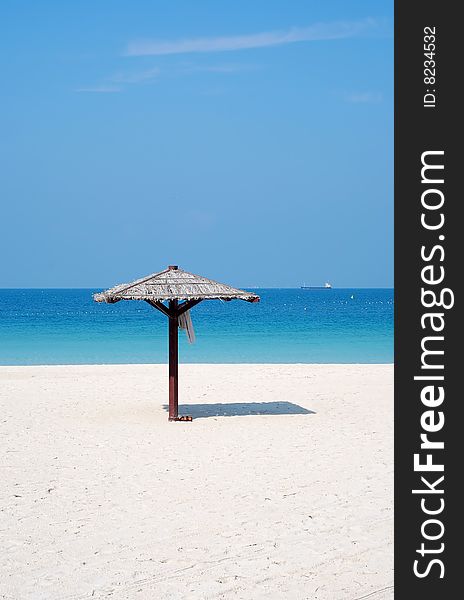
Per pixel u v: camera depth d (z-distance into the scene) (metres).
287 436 12.43
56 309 88.44
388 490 9.13
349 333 42.34
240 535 7.50
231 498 8.77
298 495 8.90
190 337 14.21
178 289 13.55
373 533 7.61
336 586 6.30
